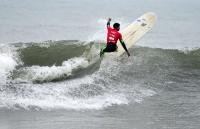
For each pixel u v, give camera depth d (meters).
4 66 46.50
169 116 36.00
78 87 42.16
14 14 135.12
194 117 35.88
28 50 52.81
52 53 52.59
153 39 95.25
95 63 49.09
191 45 88.31
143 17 62.22
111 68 48.81
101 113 36.03
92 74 46.31
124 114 36.09
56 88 41.38
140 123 33.88
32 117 34.09
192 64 53.59
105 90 42.50
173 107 38.69
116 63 50.56
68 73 45.09
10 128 31.50
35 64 49.28
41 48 53.97
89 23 117.88
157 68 51.12
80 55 52.00
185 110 37.81
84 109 36.78
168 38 97.06
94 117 34.88
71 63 47.66
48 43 56.94
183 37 99.00
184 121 34.72
